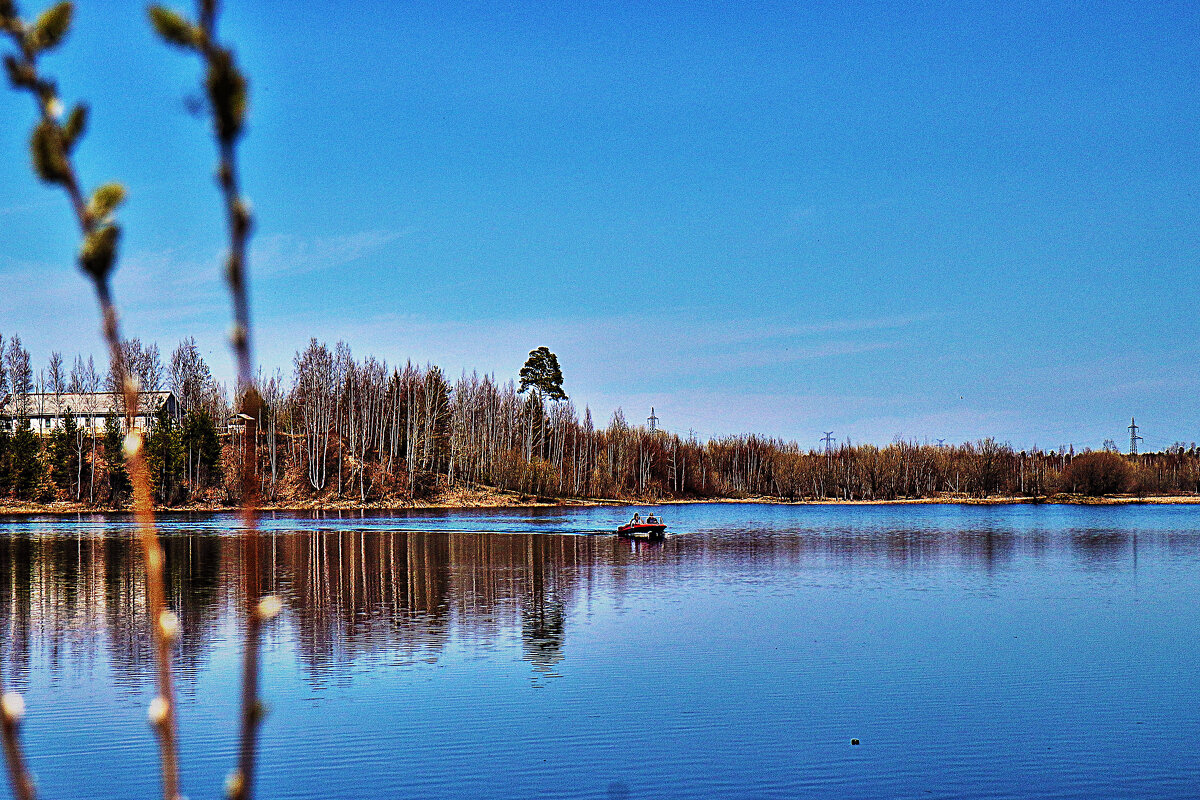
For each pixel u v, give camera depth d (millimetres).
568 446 157375
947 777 21141
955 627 37719
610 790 20344
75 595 44688
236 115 2773
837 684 28625
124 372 3547
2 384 123125
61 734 23719
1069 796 20156
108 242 2973
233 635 35562
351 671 30031
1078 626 38188
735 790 20359
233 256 2838
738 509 139500
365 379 136375
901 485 179875
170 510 108375
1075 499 159000
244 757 3449
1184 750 22859
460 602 43781
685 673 29875
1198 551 69312
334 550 67062
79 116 2990
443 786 20531
